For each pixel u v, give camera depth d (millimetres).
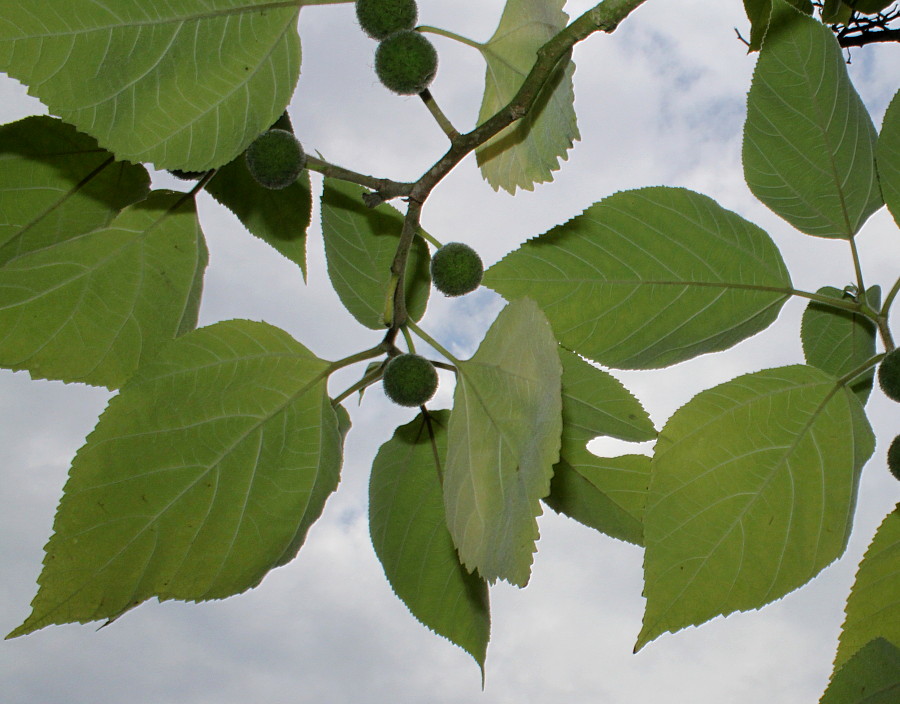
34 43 442
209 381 490
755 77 519
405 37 488
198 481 484
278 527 494
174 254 530
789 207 528
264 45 469
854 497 487
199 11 458
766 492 483
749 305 524
